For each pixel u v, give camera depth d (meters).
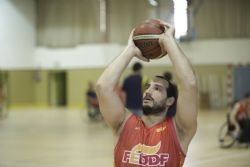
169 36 3.04
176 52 2.99
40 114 25.98
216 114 24.61
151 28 3.12
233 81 29.09
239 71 28.94
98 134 15.58
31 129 17.56
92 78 32.66
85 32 32.78
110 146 12.44
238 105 12.26
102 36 32.22
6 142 13.60
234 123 12.19
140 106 9.77
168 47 3.02
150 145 2.99
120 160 3.05
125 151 3.04
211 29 29.47
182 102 2.98
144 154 2.98
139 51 3.17
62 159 10.31
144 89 3.21
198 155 10.77
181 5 28.69
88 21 32.69
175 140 2.99
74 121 21.09
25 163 9.82
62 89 34.78
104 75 3.13
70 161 10.02
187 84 2.96
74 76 33.25
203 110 28.05
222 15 29.31
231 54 29.17
